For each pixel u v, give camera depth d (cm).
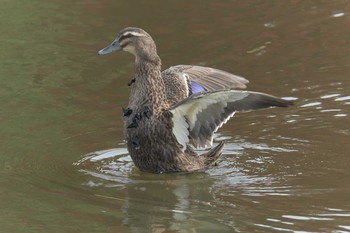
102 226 1080
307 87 1611
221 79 1404
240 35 1861
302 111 1514
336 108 1520
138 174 1288
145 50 1293
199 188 1219
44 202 1161
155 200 1171
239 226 1073
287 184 1223
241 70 1694
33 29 1880
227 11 1992
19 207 1143
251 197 1174
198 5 2023
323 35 1861
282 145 1380
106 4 2020
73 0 2047
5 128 1432
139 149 1288
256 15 1972
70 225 1078
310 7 2019
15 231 1061
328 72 1680
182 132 1272
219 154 1316
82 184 1234
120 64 1728
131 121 1288
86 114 1498
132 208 1139
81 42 1819
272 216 1102
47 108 1518
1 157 1326
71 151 1358
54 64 1714
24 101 1545
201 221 1091
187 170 1291
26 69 1689
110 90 1602
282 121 1478
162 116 1273
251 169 1292
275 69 1700
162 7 2005
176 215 1116
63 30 1877
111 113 1502
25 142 1381
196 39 1838
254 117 1504
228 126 1470
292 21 1939
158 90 1292
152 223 1088
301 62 1730
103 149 1373
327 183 1223
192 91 1378
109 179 1257
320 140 1394
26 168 1288
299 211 1117
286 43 1827
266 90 1598
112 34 1848
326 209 1122
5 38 1833
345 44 1811
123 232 1058
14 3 2023
